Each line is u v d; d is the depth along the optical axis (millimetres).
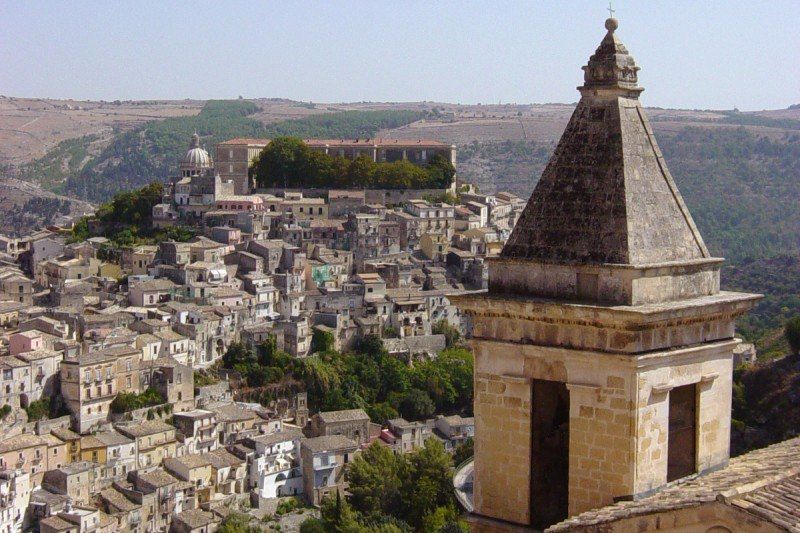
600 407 35219
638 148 37000
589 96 37625
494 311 36938
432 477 195375
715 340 37000
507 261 37344
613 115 37125
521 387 36875
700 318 35938
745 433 195625
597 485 35344
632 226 35750
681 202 37406
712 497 30016
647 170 36969
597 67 37406
